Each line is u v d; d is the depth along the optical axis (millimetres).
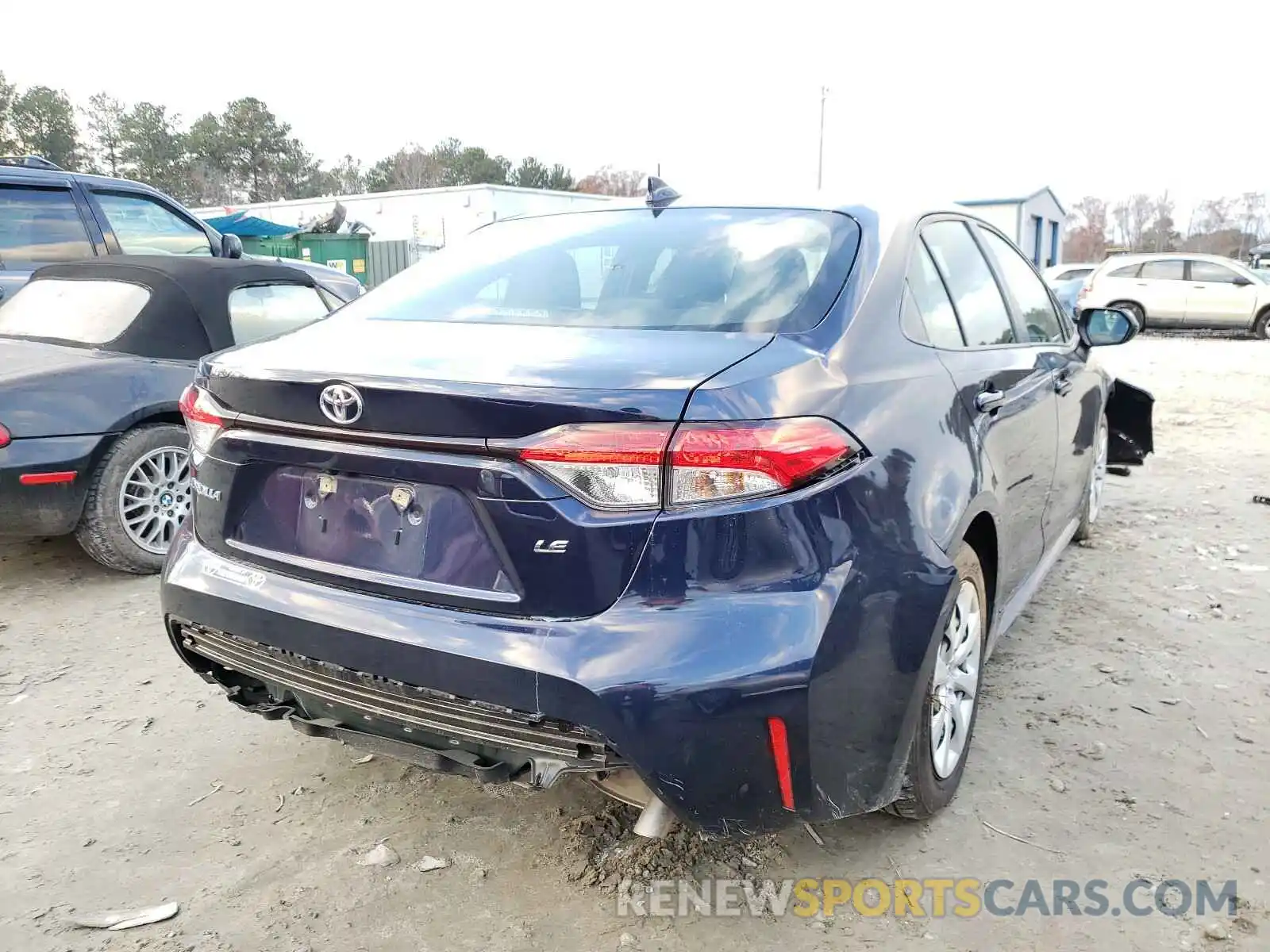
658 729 1965
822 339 2352
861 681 2146
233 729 3336
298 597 2316
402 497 2184
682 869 2574
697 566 1985
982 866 2578
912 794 2564
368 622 2188
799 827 2748
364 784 2996
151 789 2963
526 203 27531
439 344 2371
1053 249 37125
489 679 2043
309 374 2217
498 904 2441
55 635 4113
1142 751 3152
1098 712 3422
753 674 1976
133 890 2488
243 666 2480
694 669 1960
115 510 4609
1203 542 5371
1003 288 3562
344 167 83000
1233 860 2594
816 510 2064
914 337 2645
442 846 2678
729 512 1983
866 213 2877
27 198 6832
